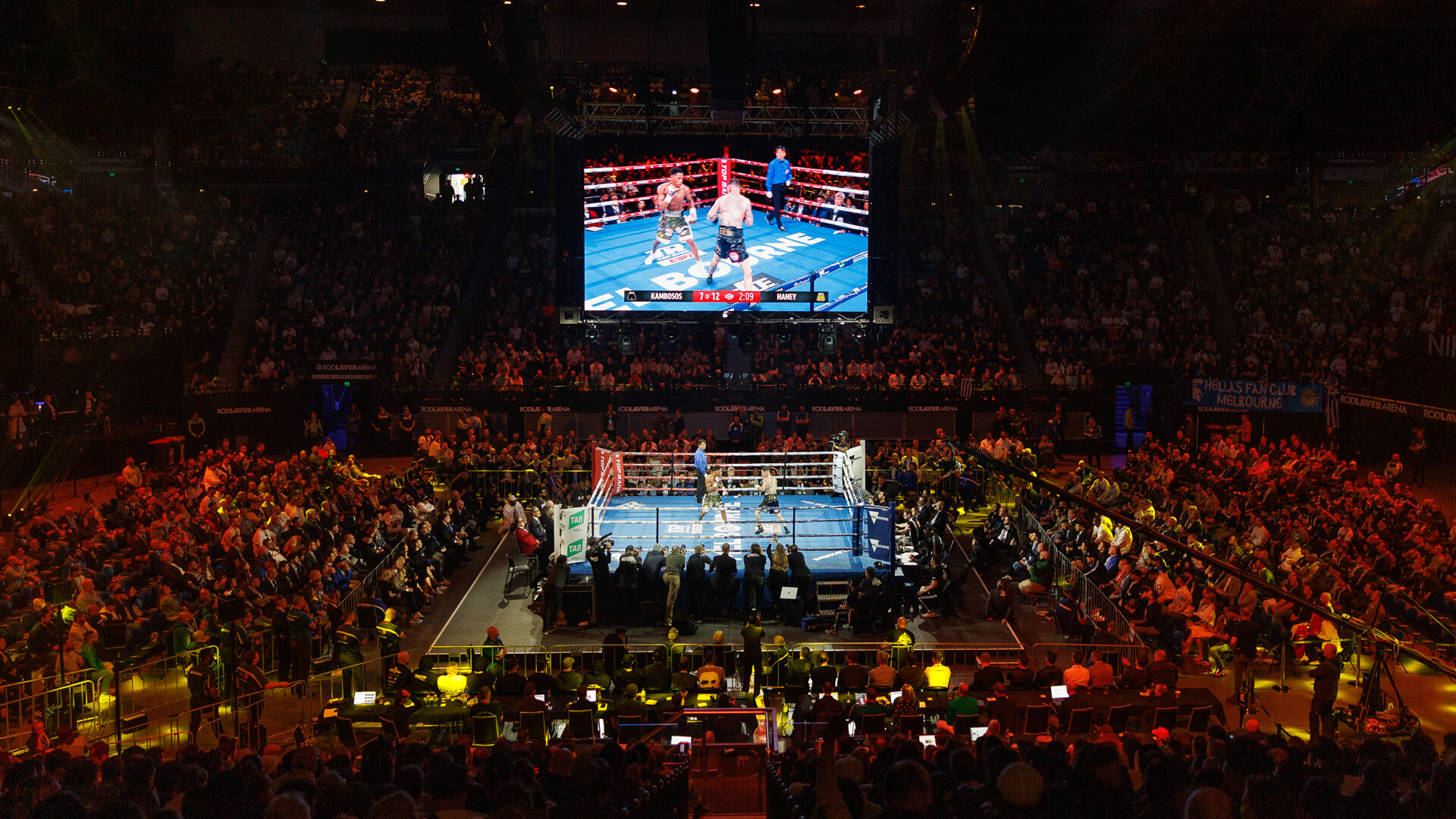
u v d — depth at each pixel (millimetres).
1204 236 48781
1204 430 42031
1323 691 17734
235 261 44812
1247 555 23344
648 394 42188
